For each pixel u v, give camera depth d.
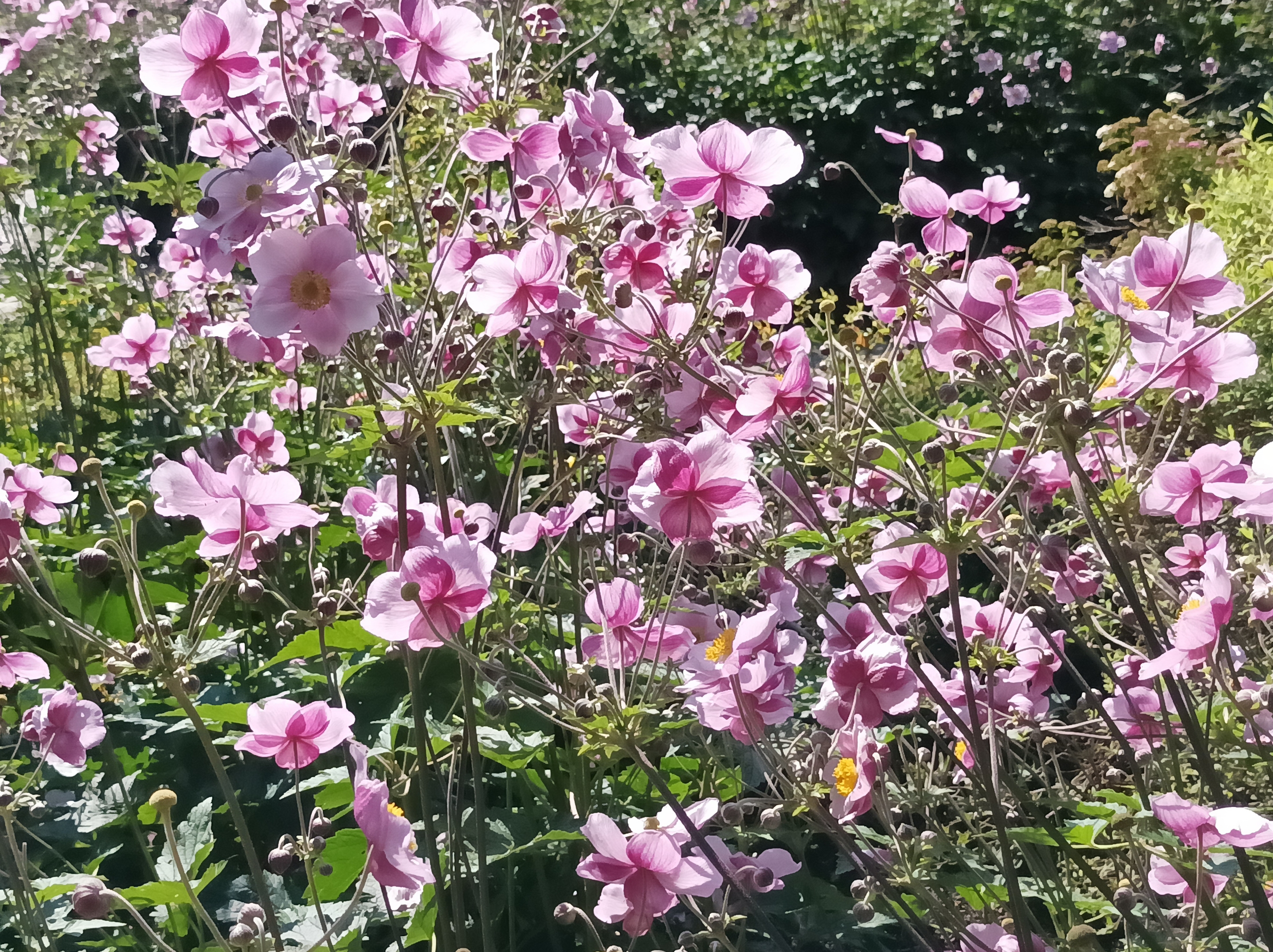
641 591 0.85
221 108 0.83
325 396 1.28
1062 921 0.84
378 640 0.88
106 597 1.15
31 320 1.63
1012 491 0.84
